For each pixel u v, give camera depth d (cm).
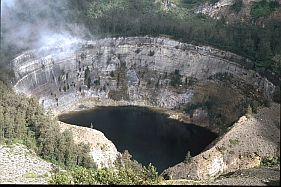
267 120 14438
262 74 17525
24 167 11238
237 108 17825
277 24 19925
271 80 16962
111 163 13538
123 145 16725
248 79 18062
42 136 12888
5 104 13800
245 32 19612
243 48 18912
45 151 12519
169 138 17588
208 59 19675
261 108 15275
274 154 13138
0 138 12456
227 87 18738
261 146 13312
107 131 17988
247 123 14212
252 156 13112
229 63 18988
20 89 18112
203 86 19550
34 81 19175
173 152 16250
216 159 13062
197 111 19138
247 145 13375
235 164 13075
